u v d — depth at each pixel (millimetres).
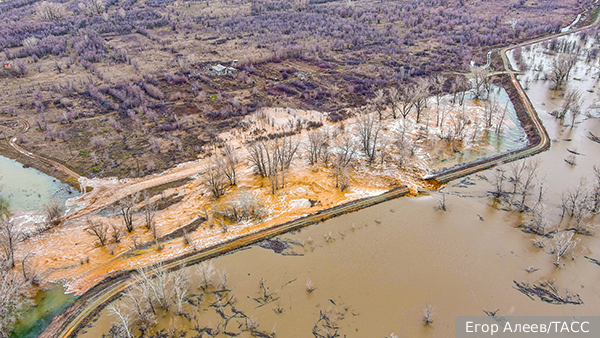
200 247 55406
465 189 66500
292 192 66875
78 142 84125
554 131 83812
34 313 45438
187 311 45094
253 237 57000
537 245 53250
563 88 105750
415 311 44688
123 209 57969
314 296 46969
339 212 61625
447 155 77188
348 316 44250
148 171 73875
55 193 68375
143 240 57219
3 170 75062
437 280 48781
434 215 60656
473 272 49812
